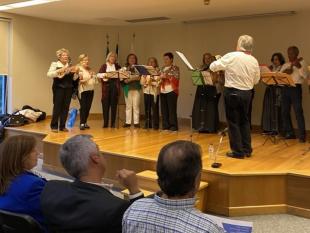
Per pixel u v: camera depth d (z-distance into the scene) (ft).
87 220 5.26
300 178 12.63
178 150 4.45
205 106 22.45
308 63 22.58
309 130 22.50
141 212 4.45
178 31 27.30
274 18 23.47
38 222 6.08
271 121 21.25
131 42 29.22
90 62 29.07
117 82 23.48
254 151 16.60
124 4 21.26
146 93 23.17
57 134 20.24
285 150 16.92
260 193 12.80
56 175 17.26
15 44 25.72
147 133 21.59
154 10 22.91
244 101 14.42
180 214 4.24
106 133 21.26
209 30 25.98
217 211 12.89
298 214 12.72
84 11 23.65
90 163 5.73
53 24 27.40
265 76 17.28
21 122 23.41
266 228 11.57
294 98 19.72
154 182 13.14
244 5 21.04
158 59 28.37
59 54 21.16
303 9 22.02
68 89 21.45
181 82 27.35
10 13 25.12
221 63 14.38
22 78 26.27
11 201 6.34
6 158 6.50
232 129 14.98
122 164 15.47
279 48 23.45
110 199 5.40
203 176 13.15
